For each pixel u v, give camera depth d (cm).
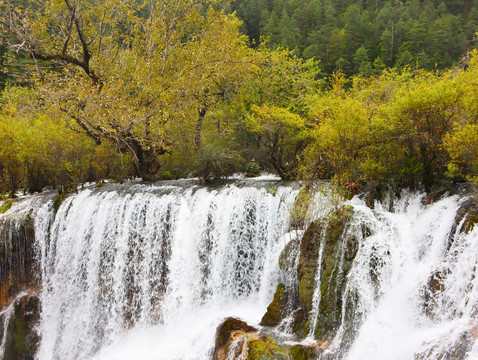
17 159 1773
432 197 945
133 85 1641
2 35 1420
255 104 1750
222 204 1233
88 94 1405
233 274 1164
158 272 1266
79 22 1616
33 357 1371
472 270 689
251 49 2075
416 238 871
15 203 1593
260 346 793
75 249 1413
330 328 805
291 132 1483
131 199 1398
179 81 1587
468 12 6288
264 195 1203
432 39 4941
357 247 848
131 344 1188
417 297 750
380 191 1060
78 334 1327
